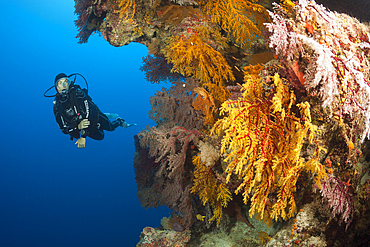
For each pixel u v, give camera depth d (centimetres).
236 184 311
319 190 237
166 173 372
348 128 223
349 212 239
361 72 209
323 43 204
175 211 428
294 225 243
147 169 526
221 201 331
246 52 386
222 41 374
